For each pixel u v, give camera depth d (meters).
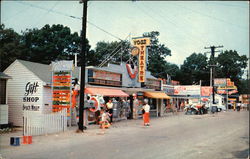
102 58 49.59
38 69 20.22
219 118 26.84
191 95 46.22
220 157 8.62
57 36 41.81
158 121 22.81
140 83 27.69
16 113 19.41
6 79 17.44
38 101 18.59
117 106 22.86
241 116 30.02
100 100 19.45
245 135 13.72
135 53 26.59
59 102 17.34
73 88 19.09
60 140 12.11
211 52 46.34
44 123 14.47
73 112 19.03
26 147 10.32
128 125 19.02
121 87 24.27
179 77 69.88
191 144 10.97
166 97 29.44
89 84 20.45
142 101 27.14
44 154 8.89
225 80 54.62
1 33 34.78
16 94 19.56
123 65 24.89
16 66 19.81
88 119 19.45
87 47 45.03
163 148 9.98
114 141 11.69
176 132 14.97
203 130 15.98
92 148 9.95
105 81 22.20
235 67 68.88
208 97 47.84
